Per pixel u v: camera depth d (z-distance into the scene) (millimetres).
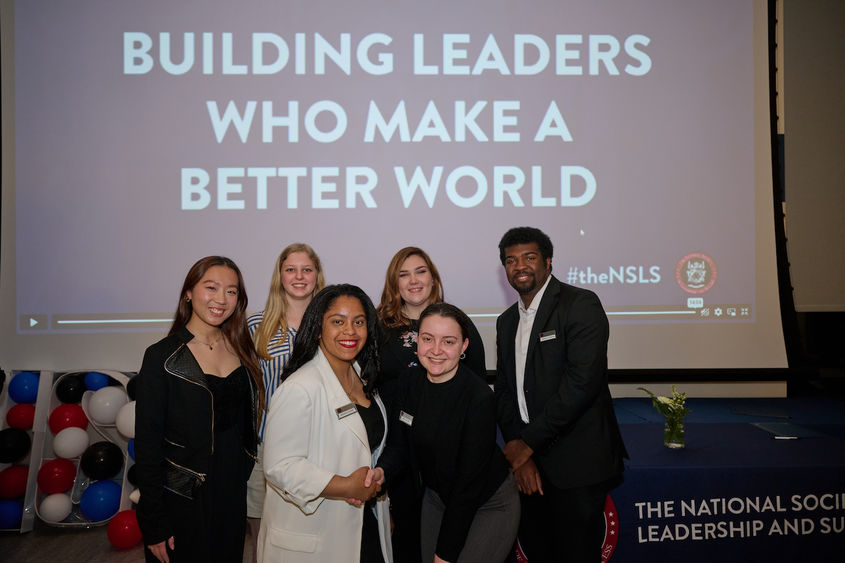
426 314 1572
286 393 1377
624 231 3723
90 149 3518
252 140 3615
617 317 3721
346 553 1437
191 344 1752
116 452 3137
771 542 2281
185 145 3574
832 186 4152
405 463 1641
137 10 3549
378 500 1573
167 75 3564
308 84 3646
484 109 3701
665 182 3730
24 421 3287
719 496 2270
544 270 2041
